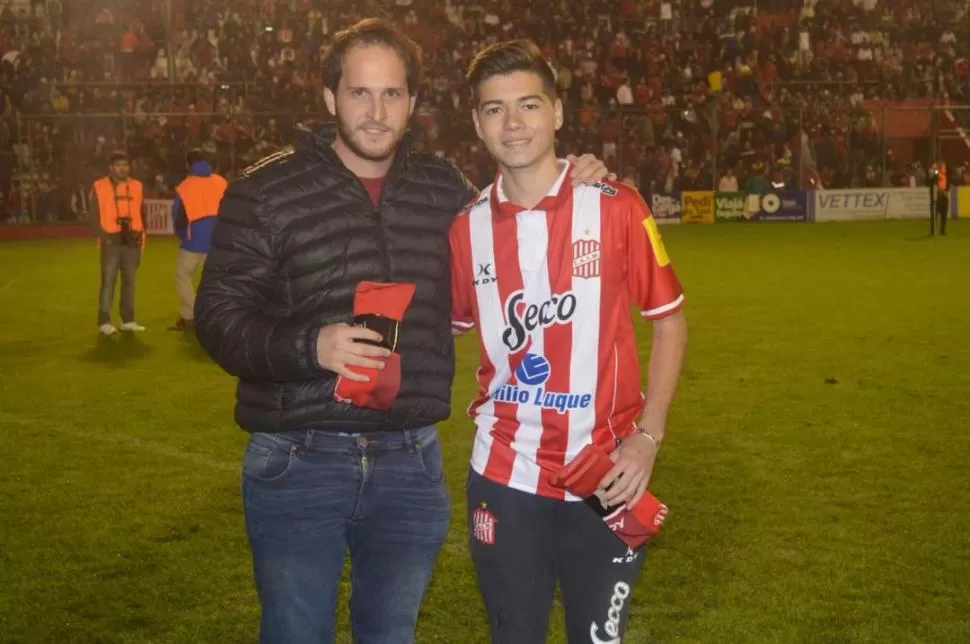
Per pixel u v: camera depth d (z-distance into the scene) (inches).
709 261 710.5
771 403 308.8
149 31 1273.4
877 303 503.8
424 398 120.4
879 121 1228.5
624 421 120.4
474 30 1270.9
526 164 116.0
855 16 1357.0
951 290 542.0
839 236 898.7
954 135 1213.1
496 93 115.5
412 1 1301.7
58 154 1024.9
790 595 176.9
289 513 116.9
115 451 268.4
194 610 174.9
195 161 455.2
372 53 115.6
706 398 315.9
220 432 285.9
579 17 1298.0
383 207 119.2
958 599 174.6
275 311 118.7
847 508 218.4
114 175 447.8
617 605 117.8
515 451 118.8
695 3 1357.0
